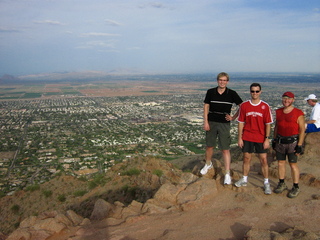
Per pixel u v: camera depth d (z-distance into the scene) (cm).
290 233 477
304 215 563
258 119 673
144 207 654
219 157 1808
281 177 687
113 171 1526
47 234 564
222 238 496
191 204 633
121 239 522
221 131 733
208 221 561
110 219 614
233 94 718
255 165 1012
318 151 1022
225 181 721
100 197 1245
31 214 1333
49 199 1441
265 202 634
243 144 704
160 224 566
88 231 568
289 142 656
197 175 849
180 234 518
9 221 1342
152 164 1477
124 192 1225
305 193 678
